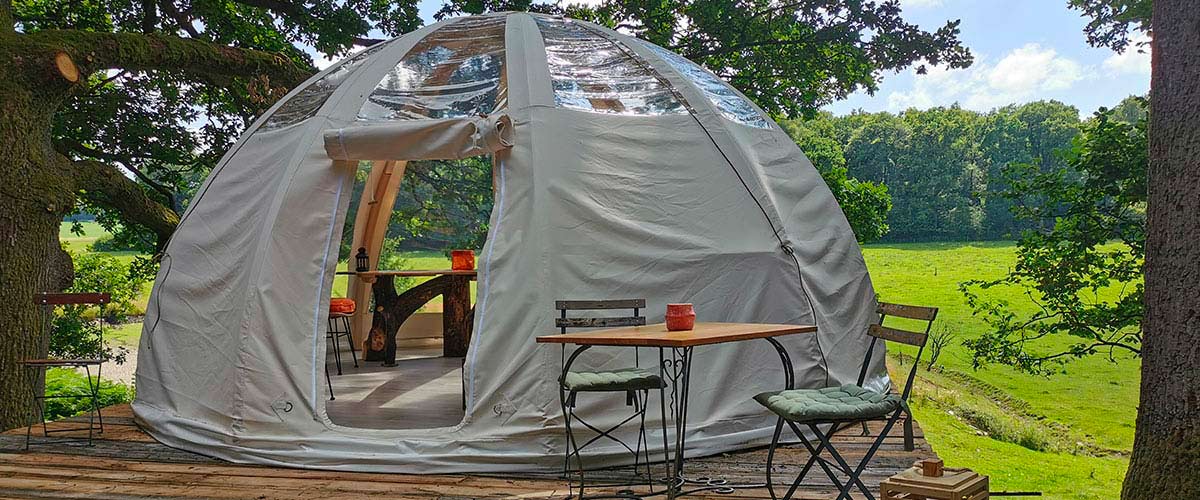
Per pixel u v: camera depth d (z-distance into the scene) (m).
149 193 12.07
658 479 4.14
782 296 5.00
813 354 5.05
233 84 10.87
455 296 8.22
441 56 5.72
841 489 3.34
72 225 13.33
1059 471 12.02
